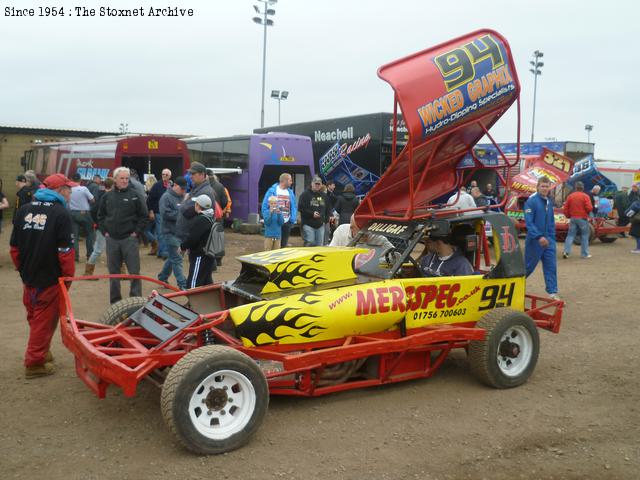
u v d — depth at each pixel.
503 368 5.48
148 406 4.93
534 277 11.81
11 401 5.00
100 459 4.02
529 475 3.88
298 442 4.30
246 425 4.18
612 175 27.67
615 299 9.69
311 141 20.34
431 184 6.52
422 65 5.28
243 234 19.08
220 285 5.73
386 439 4.38
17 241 5.43
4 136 30.00
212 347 4.20
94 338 4.91
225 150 20.72
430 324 5.41
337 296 4.93
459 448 4.26
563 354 6.63
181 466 3.93
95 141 19.33
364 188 18.92
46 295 5.45
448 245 6.05
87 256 12.95
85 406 4.91
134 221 8.06
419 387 5.48
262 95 30.69
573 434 4.51
